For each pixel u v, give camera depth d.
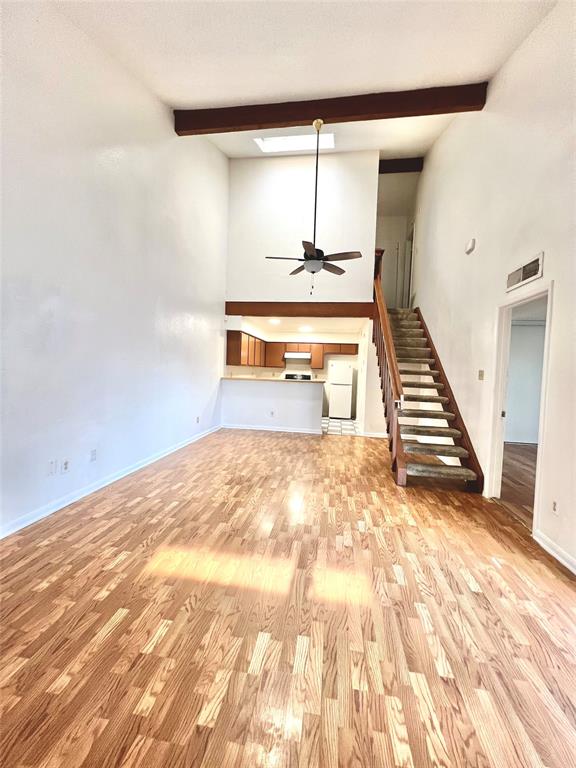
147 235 4.22
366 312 6.60
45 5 2.75
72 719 1.30
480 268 4.09
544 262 2.82
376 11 2.99
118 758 1.18
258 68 3.73
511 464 5.32
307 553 2.51
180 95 4.23
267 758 1.19
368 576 2.26
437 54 3.50
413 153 6.51
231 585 2.11
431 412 4.68
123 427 3.94
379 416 6.73
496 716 1.37
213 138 5.90
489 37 3.22
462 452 4.18
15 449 2.67
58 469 3.08
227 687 1.44
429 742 1.26
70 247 3.09
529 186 3.07
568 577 2.31
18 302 2.64
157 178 4.39
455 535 2.87
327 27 3.17
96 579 2.12
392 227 8.91
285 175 6.66
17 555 2.35
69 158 3.04
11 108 2.52
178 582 2.12
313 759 1.19
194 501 3.37
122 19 3.04
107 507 3.16
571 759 1.22
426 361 5.70
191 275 5.41
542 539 2.72
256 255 6.82
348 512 3.26
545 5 2.79
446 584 2.21
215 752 1.21
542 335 6.72
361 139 5.95
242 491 3.68
